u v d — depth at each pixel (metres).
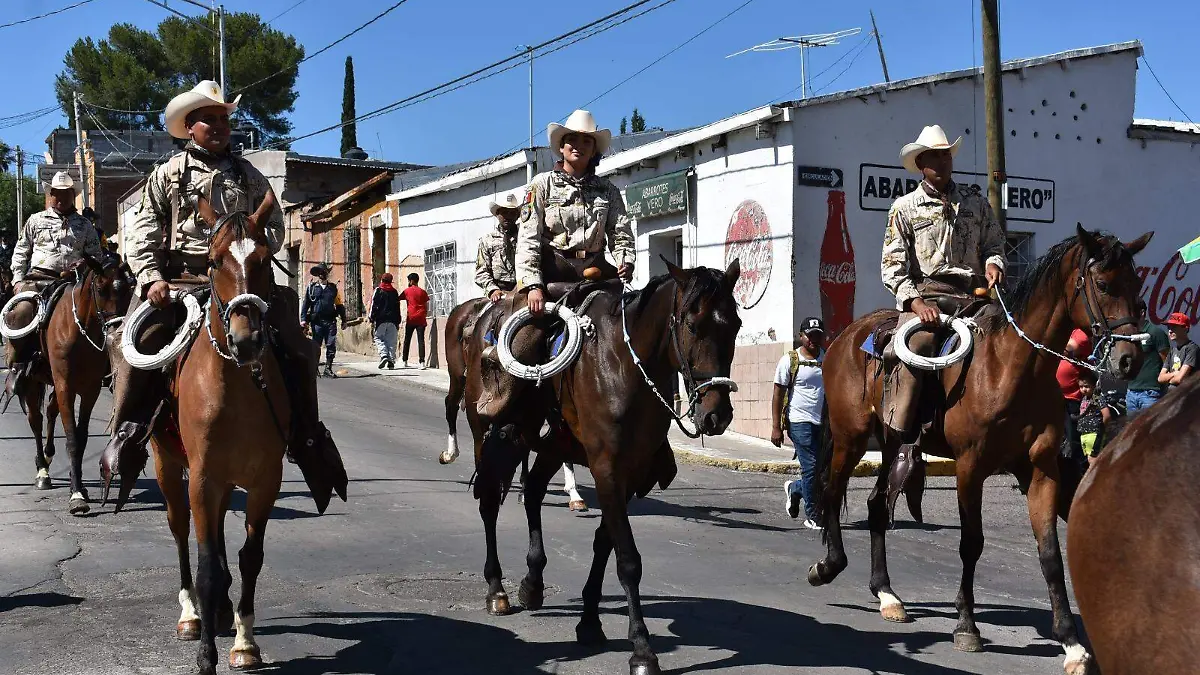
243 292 5.31
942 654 6.41
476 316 8.65
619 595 7.68
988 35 13.68
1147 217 18.48
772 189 16.12
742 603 7.54
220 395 5.46
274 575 7.96
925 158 7.48
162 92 51.47
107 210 48.22
